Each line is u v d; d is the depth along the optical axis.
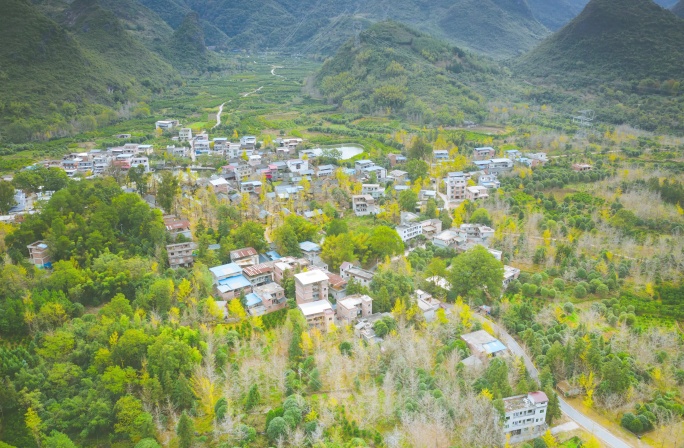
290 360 168.50
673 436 145.25
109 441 139.25
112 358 155.25
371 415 146.62
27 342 173.62
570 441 144.62
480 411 145.25
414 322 191.38
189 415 146.88
